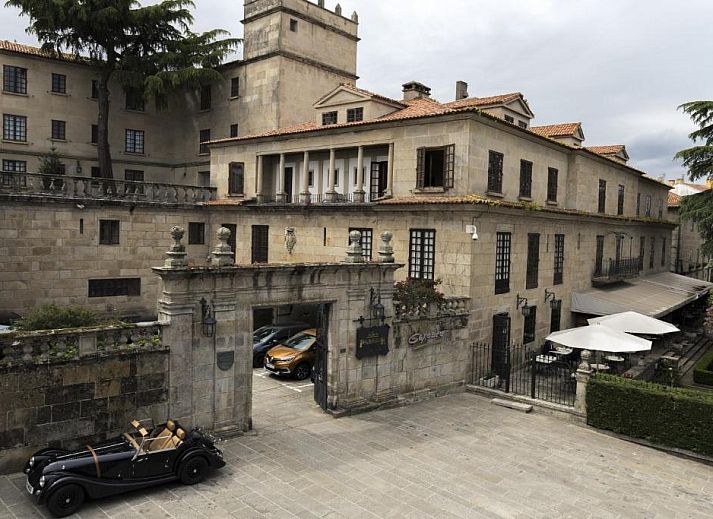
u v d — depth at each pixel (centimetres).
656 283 3812
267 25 3581
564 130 3158
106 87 3603
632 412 1585
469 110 2086
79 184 2956
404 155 2342
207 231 3316
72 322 1889
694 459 1484
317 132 2681
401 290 1886
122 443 1095
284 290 1505
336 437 1472
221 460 1186
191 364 1337
